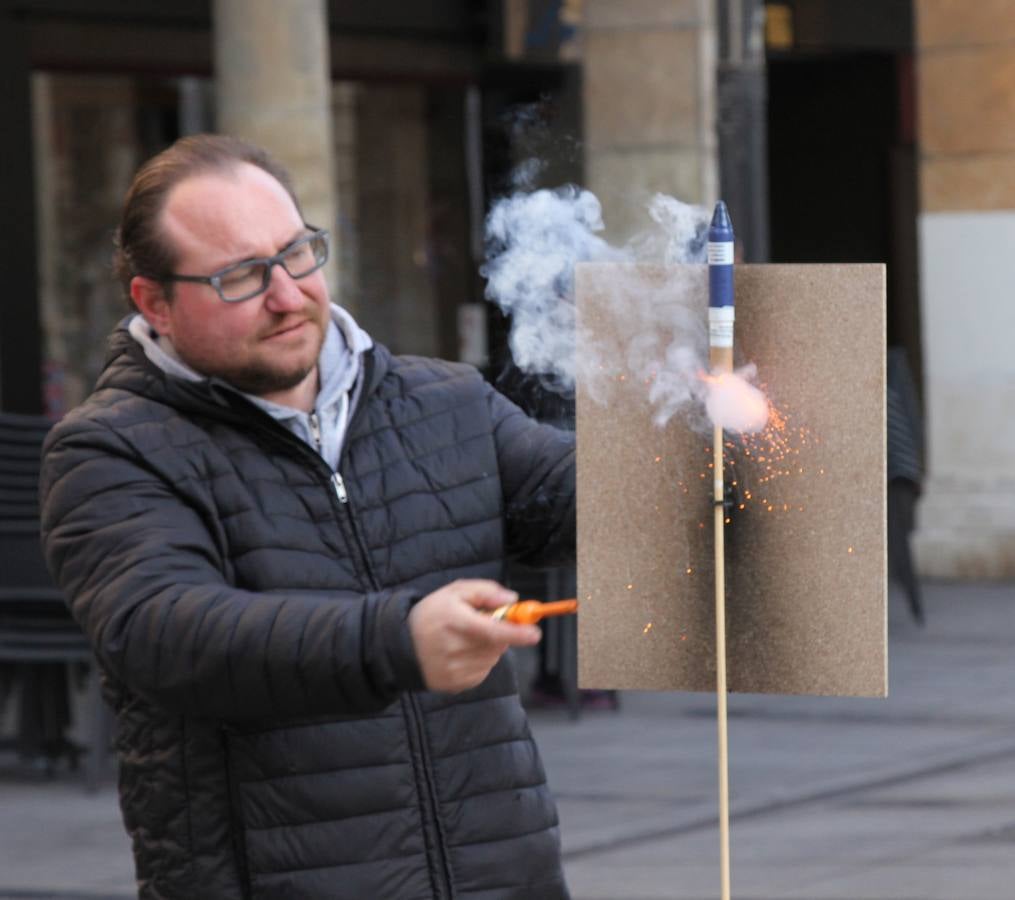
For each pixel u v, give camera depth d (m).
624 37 19.47
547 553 5.47
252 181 4.96
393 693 4.33
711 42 19.42
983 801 13.30
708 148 19.45
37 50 20.34
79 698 16.98
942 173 25.64
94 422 4.95
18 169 20.12
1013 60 25.20
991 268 25.50
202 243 4.89
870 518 4.67
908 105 27.77
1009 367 25.53
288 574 5.01
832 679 4.71
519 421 5.49
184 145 5.02
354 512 5.11
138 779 5.03
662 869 11.62
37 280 20.30
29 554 13.80
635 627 4.79
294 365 4.98
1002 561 25.42
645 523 4.77
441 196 23.23
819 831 12.52
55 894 11.23
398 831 5.00
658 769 14.38
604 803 13.30
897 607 22.97
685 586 4.76
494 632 4.26
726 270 4.66
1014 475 25.58
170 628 4.52
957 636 20.72
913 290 28.23
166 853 4.99
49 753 14.68
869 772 14.16
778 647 4.73
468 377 5.45
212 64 21.50
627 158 19.50
